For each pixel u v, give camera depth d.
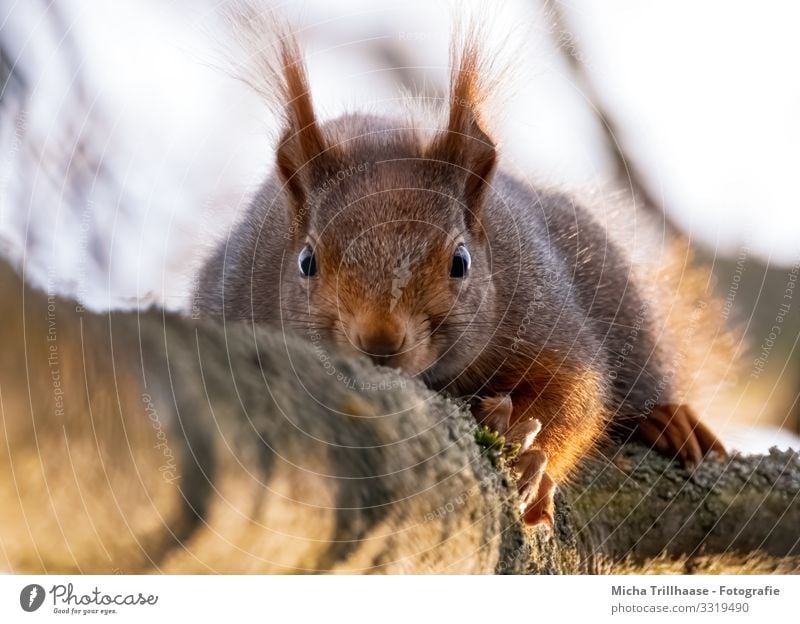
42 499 1.24
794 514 1.82
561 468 1.83
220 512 1.41
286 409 1.52
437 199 1.81
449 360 1.81
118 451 1.26
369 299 1.79
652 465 1.83
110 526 1.31
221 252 1.85
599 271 1.88
